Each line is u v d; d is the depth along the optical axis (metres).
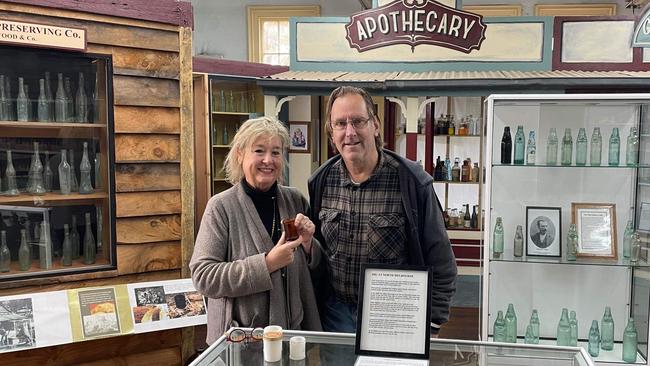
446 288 1.97
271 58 8.04
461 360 1.56
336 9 7.88
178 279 2.84
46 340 2.40
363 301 1.40
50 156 2.67
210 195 4.80
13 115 2.53
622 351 3.03
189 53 2.86
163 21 2.75
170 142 2.83
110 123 2.62
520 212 3.13
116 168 2.66
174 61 2.81
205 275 1.84
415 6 5.25
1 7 2.30
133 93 2.68
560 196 3.10
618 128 3.00
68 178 2.70
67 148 2.69
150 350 2.82
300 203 2.12
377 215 1.91
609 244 3.03
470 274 6.14
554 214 3.10
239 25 8.00
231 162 2.04
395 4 5.27
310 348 1.55
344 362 1.48
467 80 4.63
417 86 4.70
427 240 1.94
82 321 2.50
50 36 2.41
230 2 7.97
